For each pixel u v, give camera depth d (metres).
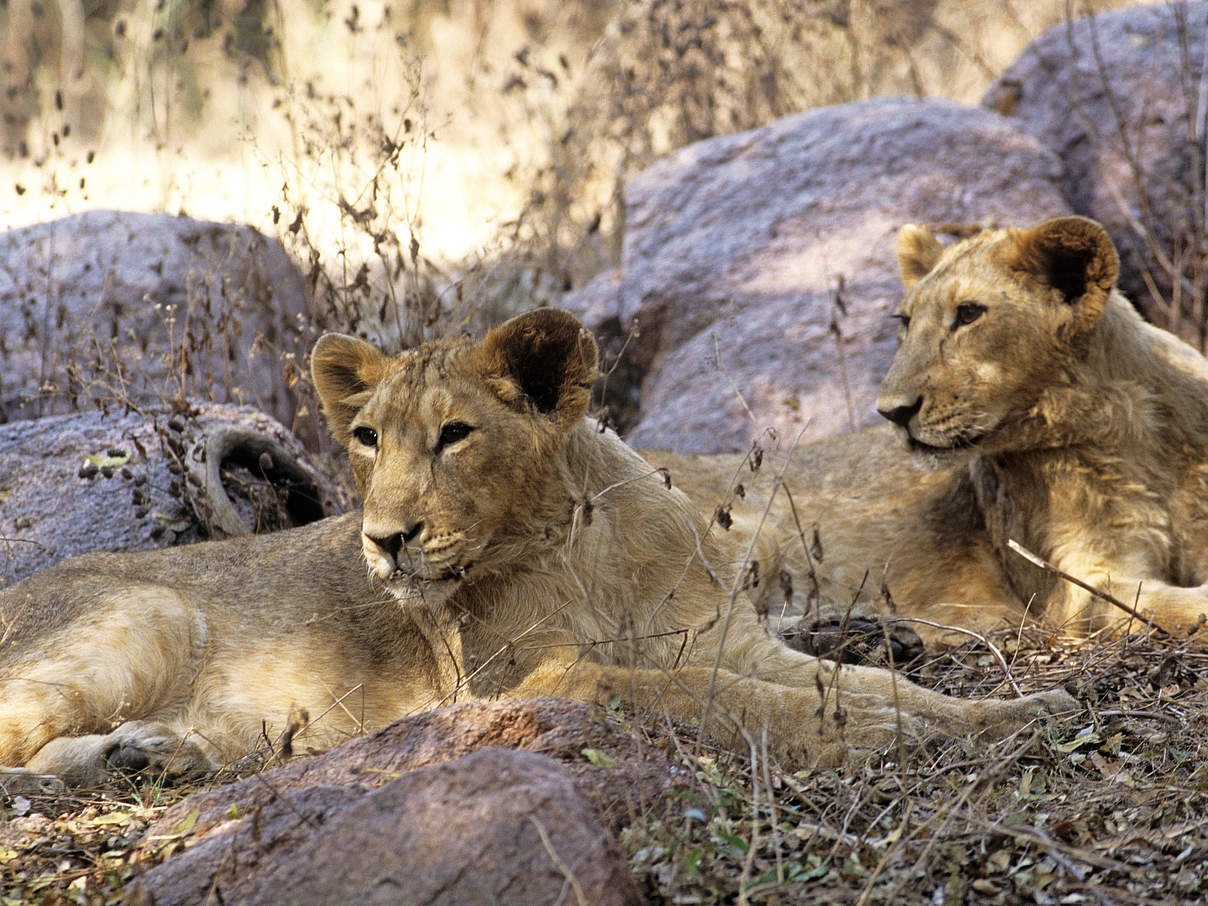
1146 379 10.09
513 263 18.09
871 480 11.59
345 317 13.34
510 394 7.95
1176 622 9.23
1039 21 24.84
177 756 8.22
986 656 9.47
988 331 9.75
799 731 7.46
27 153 15.95
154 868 6.30
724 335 15.76
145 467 11.55
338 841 5.63
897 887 5.73
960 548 11.02
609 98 22.31
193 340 13.08
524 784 5.59
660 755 6.79
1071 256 9.66
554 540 8.15
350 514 10.03
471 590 8.35
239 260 15.80
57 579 9.43
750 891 5.71
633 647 7.36
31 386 14.37
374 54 20.48
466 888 5.31
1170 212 16.47
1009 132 17.34
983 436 9.88
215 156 25.50
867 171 17.16
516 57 20.84
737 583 7.55
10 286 15.38
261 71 21.88
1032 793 6.89
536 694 7.94
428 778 5.75
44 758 8.20
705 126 21.39
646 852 5.96
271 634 9.24
